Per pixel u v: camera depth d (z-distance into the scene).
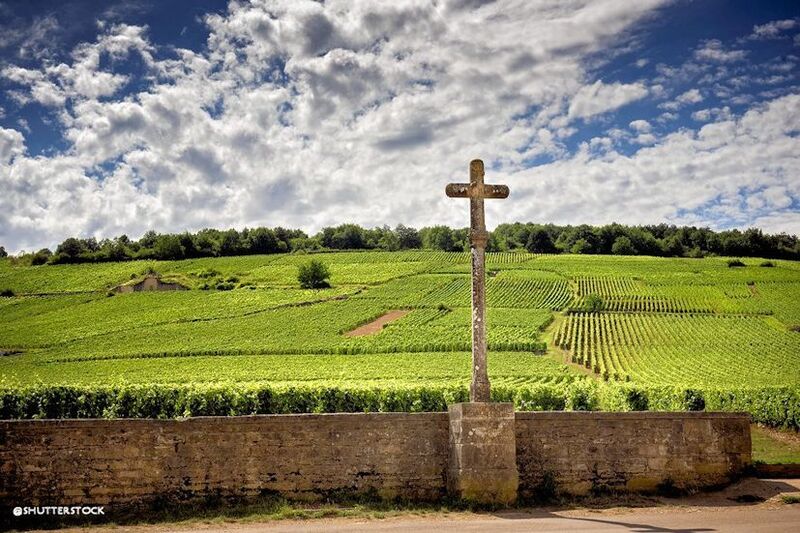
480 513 14.34
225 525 13.27
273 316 100.50
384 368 67.94
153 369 69.81
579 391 32.44
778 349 78.12
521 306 104.44
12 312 111.25
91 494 14.44
